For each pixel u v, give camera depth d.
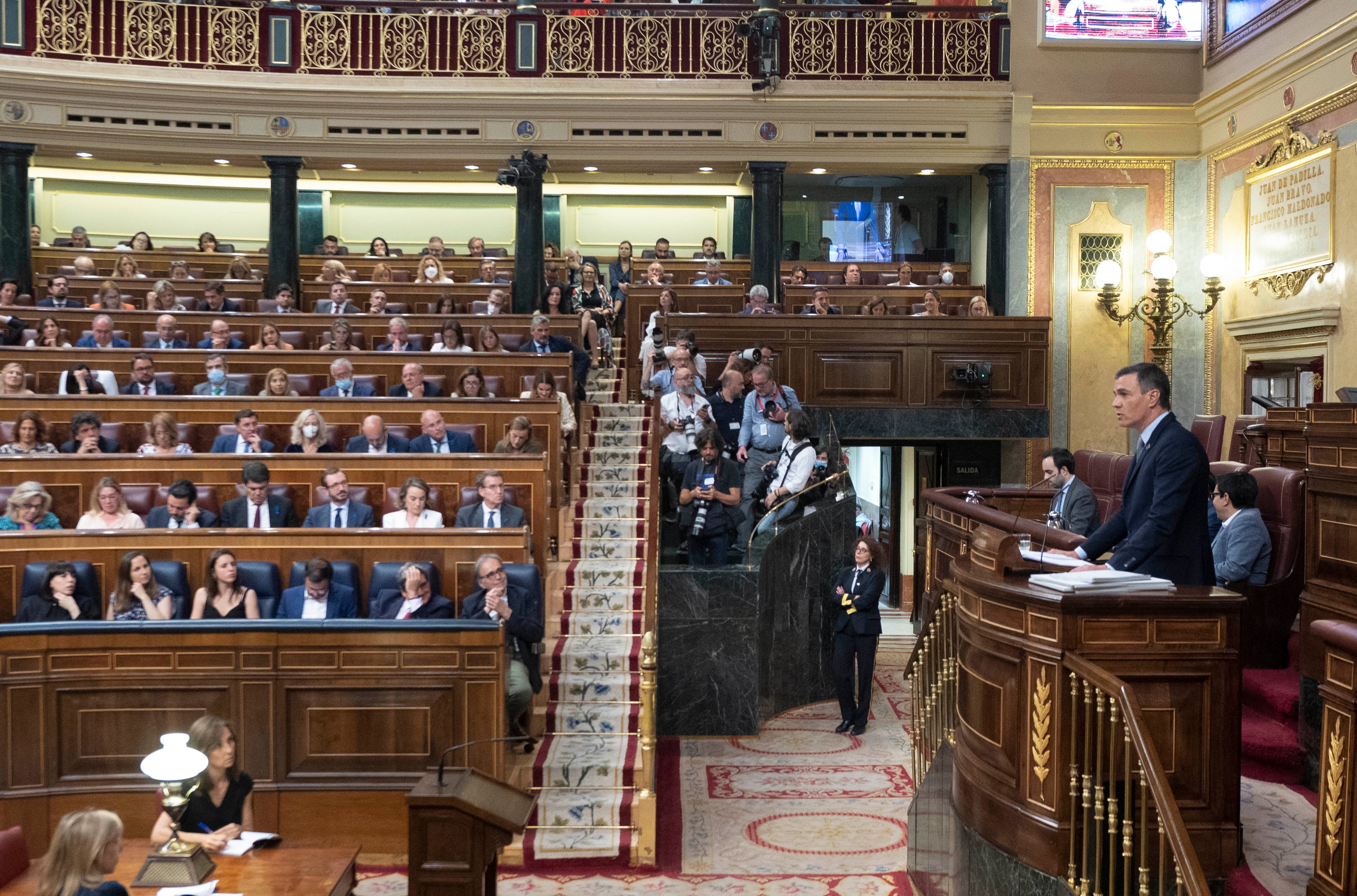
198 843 4.07
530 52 13.54
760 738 7.82
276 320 11.23
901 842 5.83
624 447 10.17
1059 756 3.57
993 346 11.70
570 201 16.98
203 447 8.40
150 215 16.53
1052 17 13.22
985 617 3.94
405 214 16.89
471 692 5.43
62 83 13.00
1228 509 5.38
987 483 13.01
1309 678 4.44
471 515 7.14
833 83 13.45
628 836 5.62
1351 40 9.84
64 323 11.01
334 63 13.55
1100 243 13.23
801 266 15.60
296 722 5.43
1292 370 11.34
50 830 5.26
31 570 6.00
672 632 7.83
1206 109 12.77
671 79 13.53
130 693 5.35
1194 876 2.92
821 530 9.09
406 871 5.31
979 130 13.31
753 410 9.27
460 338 10.54
